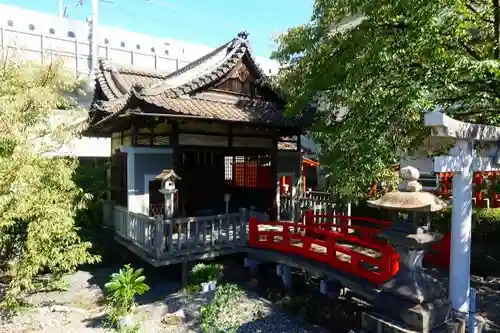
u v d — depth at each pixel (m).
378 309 5.72
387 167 6.85
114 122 9.65
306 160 14.80
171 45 25.39
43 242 7.13
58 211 6.96
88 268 11.06
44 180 7.38
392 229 5.61
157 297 8.66
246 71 11.21
